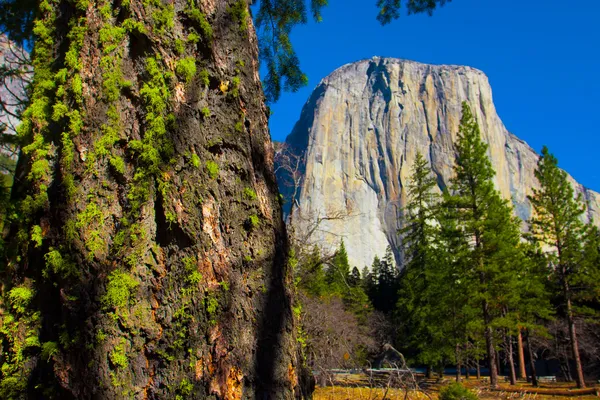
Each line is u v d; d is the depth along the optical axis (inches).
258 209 91.9
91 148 81.2
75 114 82.7
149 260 78.4
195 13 90.0
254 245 89.4
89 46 86.1
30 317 79.0
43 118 86.4
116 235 78.2
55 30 93.4
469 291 713.6
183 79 86.7
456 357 807.1
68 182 79.7
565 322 981.8
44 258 78.7
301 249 416.5
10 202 89.7
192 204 81.9
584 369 1055.0
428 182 994.7
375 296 1530.5
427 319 846.5
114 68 83.6
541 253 865.5
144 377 74.6
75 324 75.1
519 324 697.6
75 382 73.9
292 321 94.9
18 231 84.7
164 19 86.7
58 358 75.0
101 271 76.6
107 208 79.7
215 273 81.4
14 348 77.8
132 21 85.5
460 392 288.0
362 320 985.5
